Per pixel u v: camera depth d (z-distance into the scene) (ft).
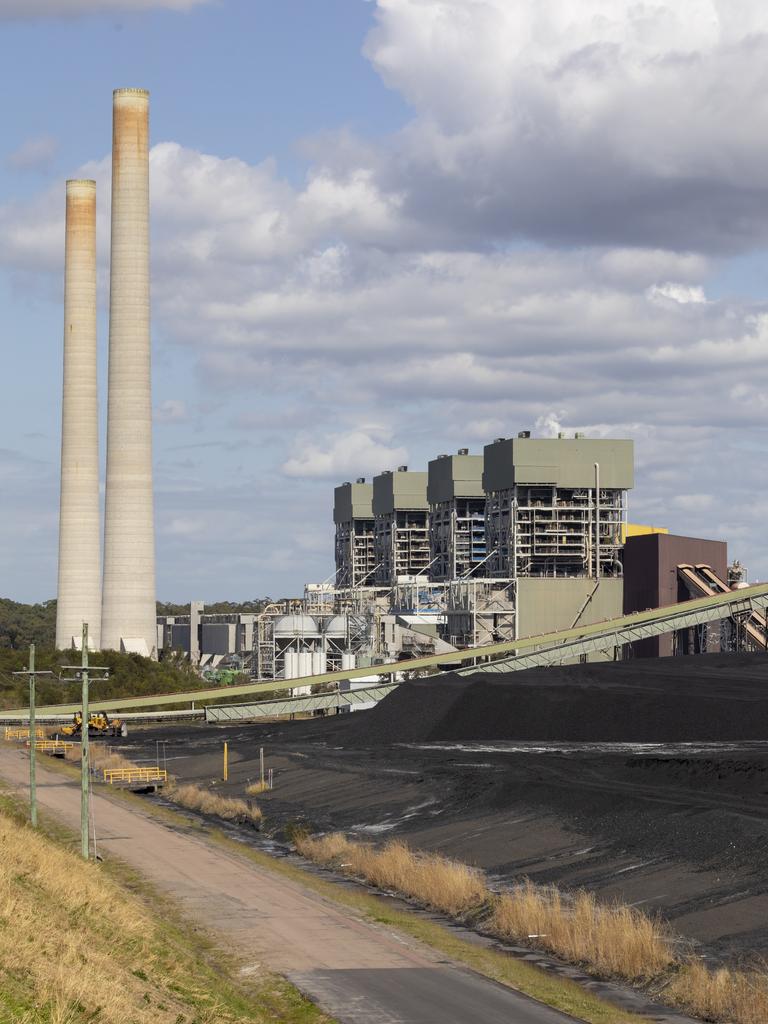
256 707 538.88
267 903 166.20
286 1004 115.55
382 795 281.74
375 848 229.86
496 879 196.65
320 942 142.20
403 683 474.90
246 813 281.54
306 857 226.58
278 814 278.46
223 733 496.64
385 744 415.44
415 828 244.22
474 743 396.98
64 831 234.58
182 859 204.33
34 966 101.14
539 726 404.36
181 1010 103.81
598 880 184.96
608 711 399.24
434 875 186.91
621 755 326.24
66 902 140.77
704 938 150.41
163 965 120.37
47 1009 91.66
